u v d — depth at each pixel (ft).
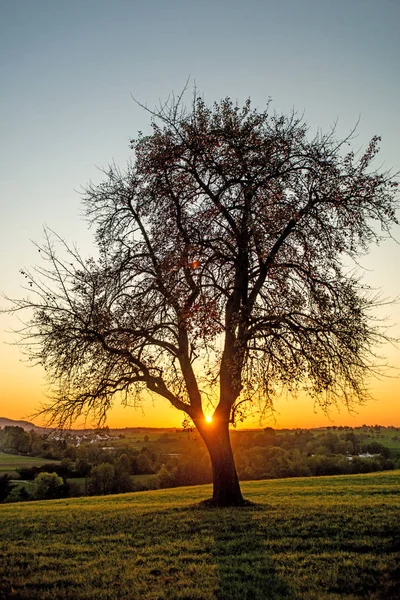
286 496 70.23
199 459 211.82
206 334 45.78
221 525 45.34
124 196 61.46
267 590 28.91
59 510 66.80
